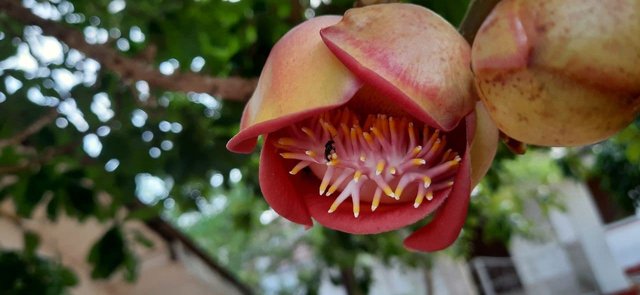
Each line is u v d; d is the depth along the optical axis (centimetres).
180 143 55
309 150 18
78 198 52
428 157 17
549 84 16
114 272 54
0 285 50
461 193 17
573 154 142
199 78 42
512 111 17
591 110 16
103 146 52
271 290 192
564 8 16
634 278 209
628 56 15
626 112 16
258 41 49
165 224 97
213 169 55
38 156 50
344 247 99
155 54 52
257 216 116
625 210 140
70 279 55
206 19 51
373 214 18
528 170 171
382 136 17
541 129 17
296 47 17
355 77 16
